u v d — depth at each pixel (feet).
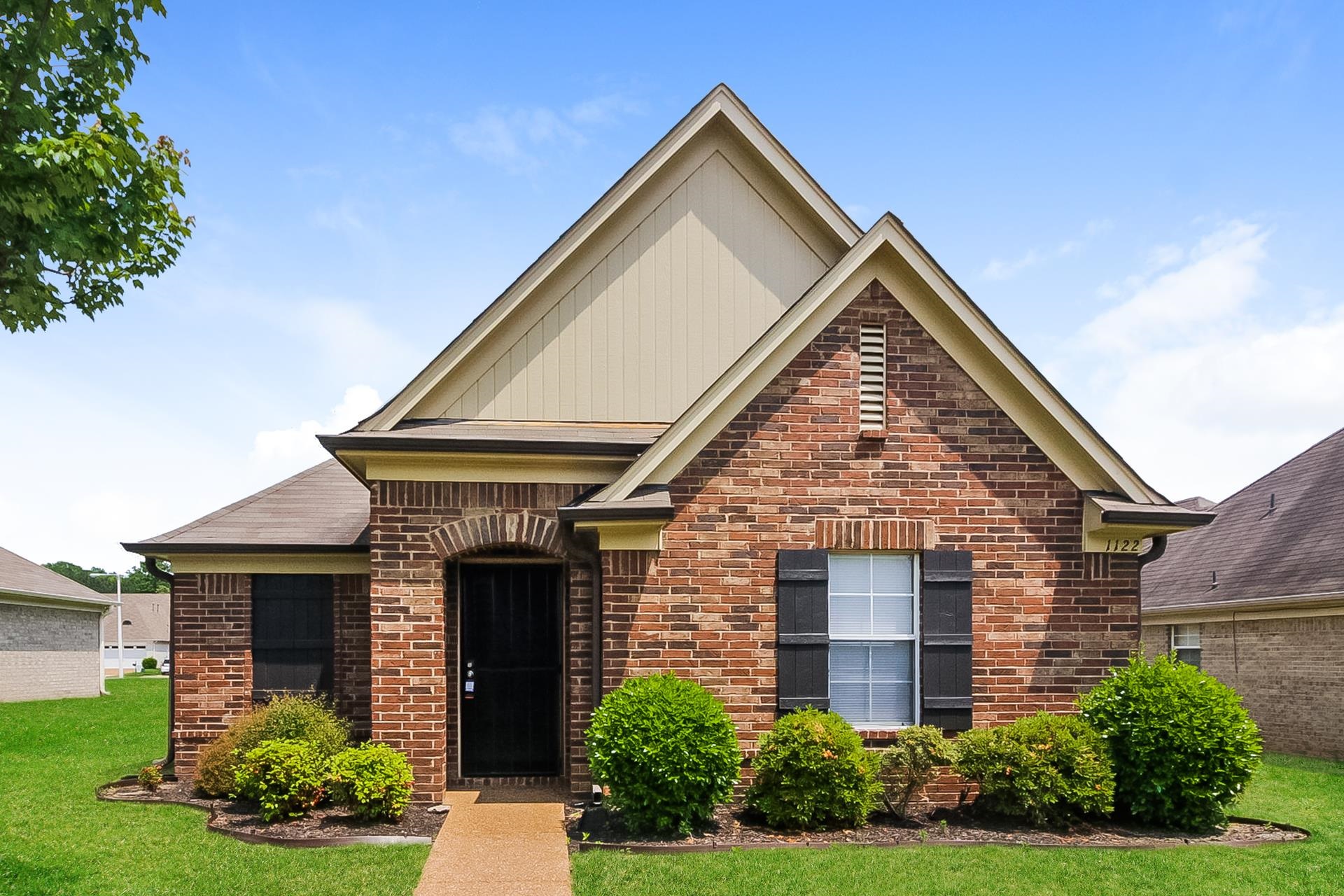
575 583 31.76
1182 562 69.97
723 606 30.14
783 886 22.81
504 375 35.32
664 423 35.81
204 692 37.11
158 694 100.53
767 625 30.22
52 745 50.60
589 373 35.68
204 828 28.84
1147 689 29.12
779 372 30.94
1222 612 59.72
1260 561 59.98
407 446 30.83
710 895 22.24
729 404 30.68
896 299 31.48
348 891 22.63
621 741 26.61
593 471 32.37
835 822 28.14
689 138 36.11
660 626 29.89
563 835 27.30
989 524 31.24
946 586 30.71
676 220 36.76
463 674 35.09
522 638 35.40
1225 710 28.91
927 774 28.30
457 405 35.01
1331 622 51.34
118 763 42.93
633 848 25.81
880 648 31.17
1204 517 30.42
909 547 30.86
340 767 28.22
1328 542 55.21
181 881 23.47
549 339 35.63
